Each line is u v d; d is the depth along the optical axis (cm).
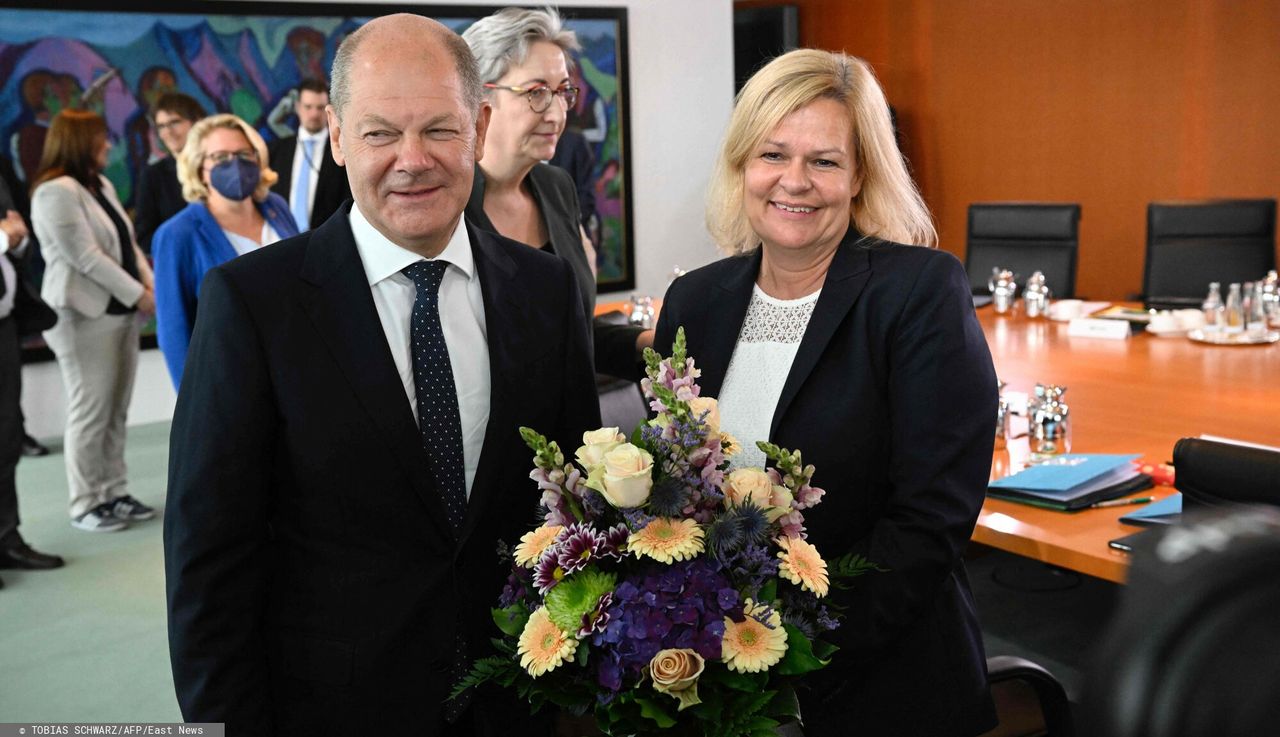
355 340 142
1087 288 768
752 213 161
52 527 482
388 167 137
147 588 412
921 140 851
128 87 618
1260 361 374
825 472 152
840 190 156
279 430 140
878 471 153
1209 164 687
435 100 135
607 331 239
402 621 142
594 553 117
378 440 141
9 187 588
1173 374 359
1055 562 203
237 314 138
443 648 144
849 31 883
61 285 459
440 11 693
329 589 142
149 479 547
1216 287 428
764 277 169
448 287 150
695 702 111
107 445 486
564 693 120
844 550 154
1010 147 791
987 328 464
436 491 143
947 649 154
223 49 637
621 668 113
